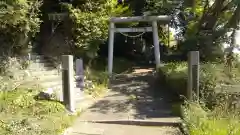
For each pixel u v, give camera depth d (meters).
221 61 9.22
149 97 9.08
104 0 10.84
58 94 8.08
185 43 11.66
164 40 18.67
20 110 6.77
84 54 11.20
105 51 14.69
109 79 11.53
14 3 7.81
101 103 8.58
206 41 10.67
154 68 14.66
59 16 10.81
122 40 17.94
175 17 14.79
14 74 8.38
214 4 11.55
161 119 7.04
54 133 5.99
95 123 7.00
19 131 5.75
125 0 15.70
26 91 7.67
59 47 10.91
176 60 12.55
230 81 7.47
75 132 6.36
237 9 10.34
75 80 9.30
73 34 10.45
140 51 19.34
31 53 10.07
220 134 5.32
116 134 6.29
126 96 9.27
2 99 6.98
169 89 9.64
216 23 11.77
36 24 8.82
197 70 7.33
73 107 7.50
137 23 14.23
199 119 5.88
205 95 7.34
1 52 8.47
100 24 10.62
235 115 5.94
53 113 6.91
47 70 9.64
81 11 10.50
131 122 6.96
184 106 7.08
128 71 13.77
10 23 7.99
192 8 12.57
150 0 15.16
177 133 6.23
